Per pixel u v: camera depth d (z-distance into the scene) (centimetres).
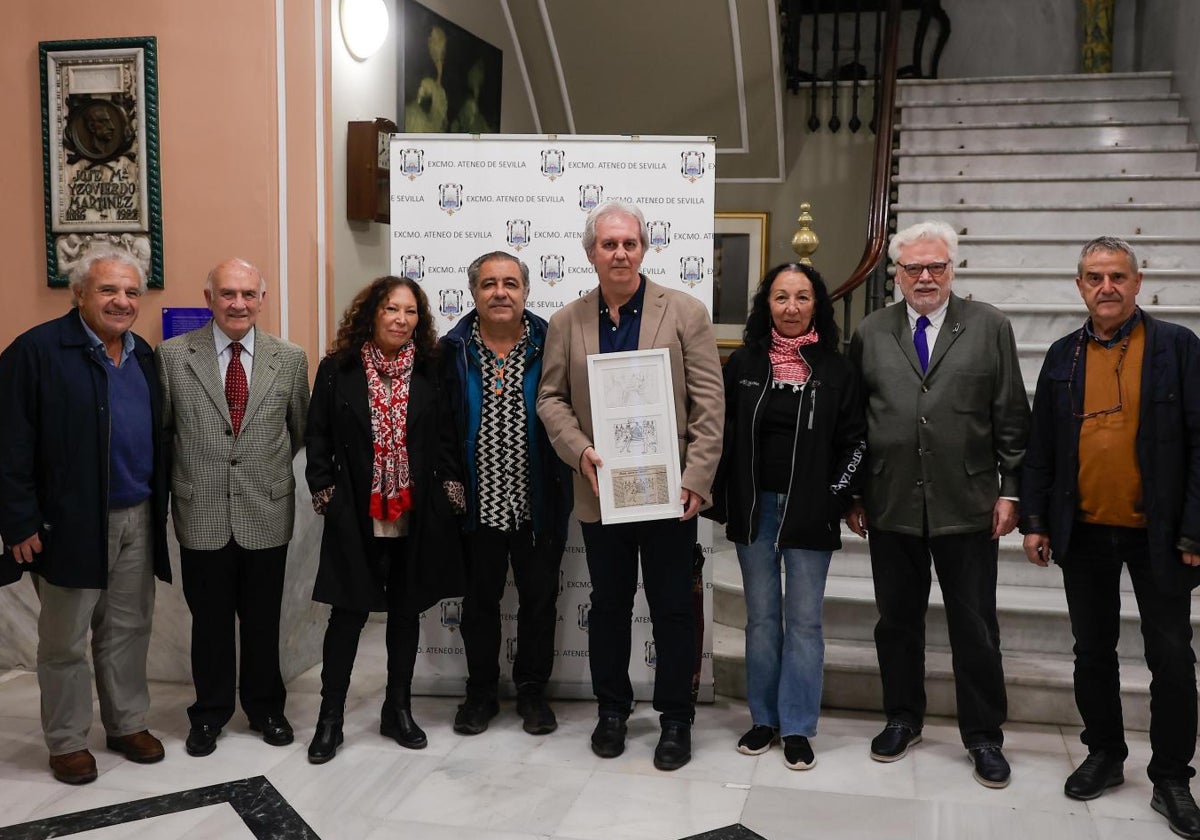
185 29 391
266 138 389
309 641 416
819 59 766
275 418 328
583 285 369
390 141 368
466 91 548
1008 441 305
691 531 319
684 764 318
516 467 333
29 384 296
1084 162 603
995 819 282
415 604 325
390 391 323
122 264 300
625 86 638
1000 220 577
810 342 315
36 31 402
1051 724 350
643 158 366
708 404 310
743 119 656
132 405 311
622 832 275
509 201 368
